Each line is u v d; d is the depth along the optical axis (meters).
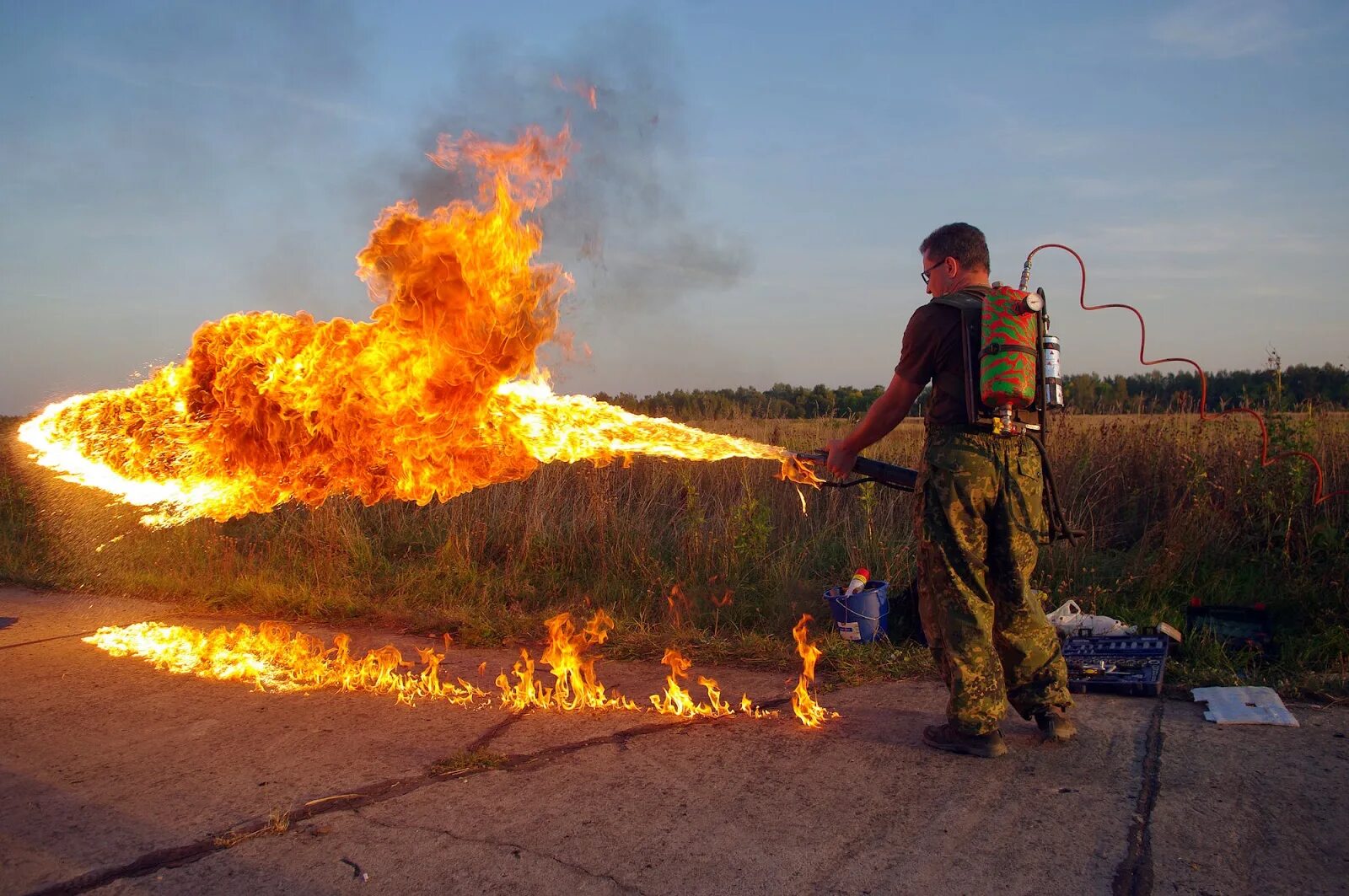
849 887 2.59
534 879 2.69
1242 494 5.98
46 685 4.72
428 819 3.09
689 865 2.74
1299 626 4.80
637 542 6.98
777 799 3.14
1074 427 7.75
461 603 6.35
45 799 3.34
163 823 3.13
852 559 6.25
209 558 7.51
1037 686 3.49
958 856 2.72
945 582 3.39
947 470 3.37
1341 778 3.10
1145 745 3.44
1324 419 6.94
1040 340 3.49
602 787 3.29
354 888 2.68
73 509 8.63
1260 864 2.61
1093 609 5.30
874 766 3.37
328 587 6.63
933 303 3.48
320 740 3.86
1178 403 8.00
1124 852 2.70
